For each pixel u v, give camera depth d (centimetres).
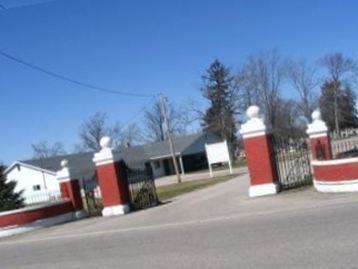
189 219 1872
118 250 1449
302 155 2597
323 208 1583
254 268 1002
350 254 991
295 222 1410
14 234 2380
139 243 1507
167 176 8400
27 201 6688
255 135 2242
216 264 1084
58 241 1888
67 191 2619
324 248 1066
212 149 5691
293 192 2169
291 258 1030
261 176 2238
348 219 1324
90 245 1634
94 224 2245
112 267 1230
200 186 4166
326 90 11125
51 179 7619
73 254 1511
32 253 1681
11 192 2745
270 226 1417
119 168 2505
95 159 2494
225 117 10125
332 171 1938
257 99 9744
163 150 8694
